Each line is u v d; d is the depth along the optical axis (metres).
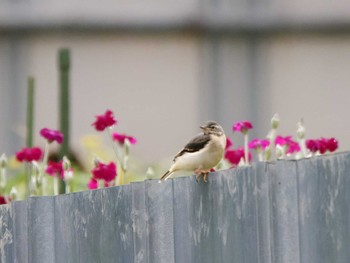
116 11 18.22
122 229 6.52
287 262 5.42
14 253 7.29
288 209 5.41
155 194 6.30
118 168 9.46
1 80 18.11
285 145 8.06
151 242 6.32
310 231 5.29
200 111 18.30
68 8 18.20
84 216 6.80
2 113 18.06
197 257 6.03
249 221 5.65
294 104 18.30
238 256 5.74
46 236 7.05
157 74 18.31
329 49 18.36
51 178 9.55
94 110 18.20
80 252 6.83
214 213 5.90
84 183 9.65
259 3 18.30
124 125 18.25
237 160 8.09
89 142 10.34
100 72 18.34
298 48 18.36
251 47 18.25
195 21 18.16
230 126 18.17
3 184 8.86
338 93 18.27
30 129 9.54
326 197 5.20
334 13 18.20
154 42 18.36
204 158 6.89
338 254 5.14
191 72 18.36
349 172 5.08
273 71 18.22
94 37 18.31
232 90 18.27
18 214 7.23
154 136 18.23
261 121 18.20
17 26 18.14
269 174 5.52
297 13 18.20
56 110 18.06
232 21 18.19
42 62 18.16
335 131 18.22
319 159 5.25
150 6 18.27
